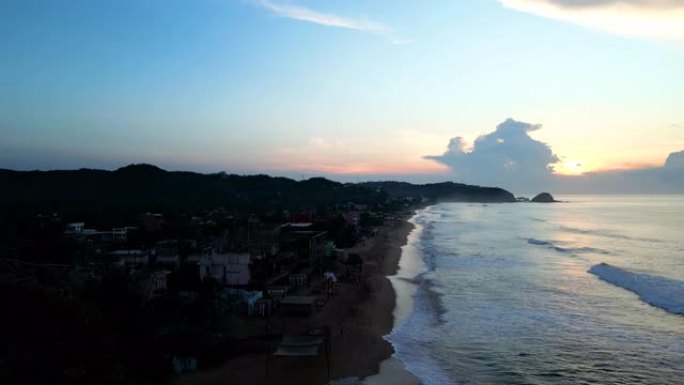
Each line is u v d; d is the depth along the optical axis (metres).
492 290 66.12
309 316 49.25
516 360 39.66
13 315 28.88
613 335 46.06
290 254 73.75
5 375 25.25
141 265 61.94
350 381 34.66
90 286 41.34
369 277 73.75
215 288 50.97
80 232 98.00
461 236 143.50
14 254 58.41
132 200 184.50
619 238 134.38
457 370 37.50
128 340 34.78
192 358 35.38
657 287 67.00
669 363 39.09
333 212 189.38
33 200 158.00
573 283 70.56
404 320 50.94
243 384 33.28
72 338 29.67
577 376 36.62
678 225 174.50
